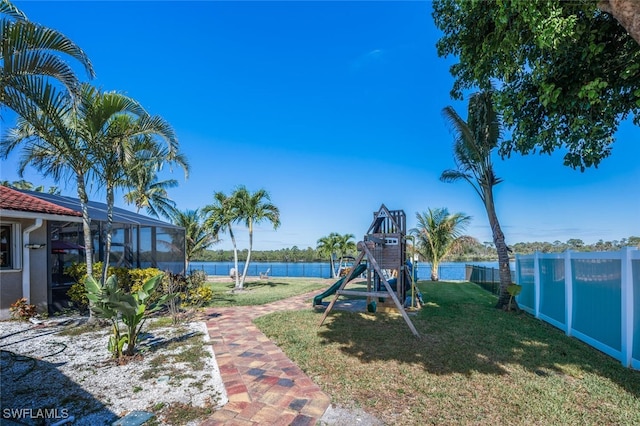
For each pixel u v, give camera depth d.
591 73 4.20
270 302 11.08
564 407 3.55
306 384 4.13
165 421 3.28
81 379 4.35
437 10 5.77
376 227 10.27
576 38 3.73
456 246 20.47
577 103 4.35
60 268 9.73
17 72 6.11
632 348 4.86
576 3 3.37
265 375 4.44
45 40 6.14
